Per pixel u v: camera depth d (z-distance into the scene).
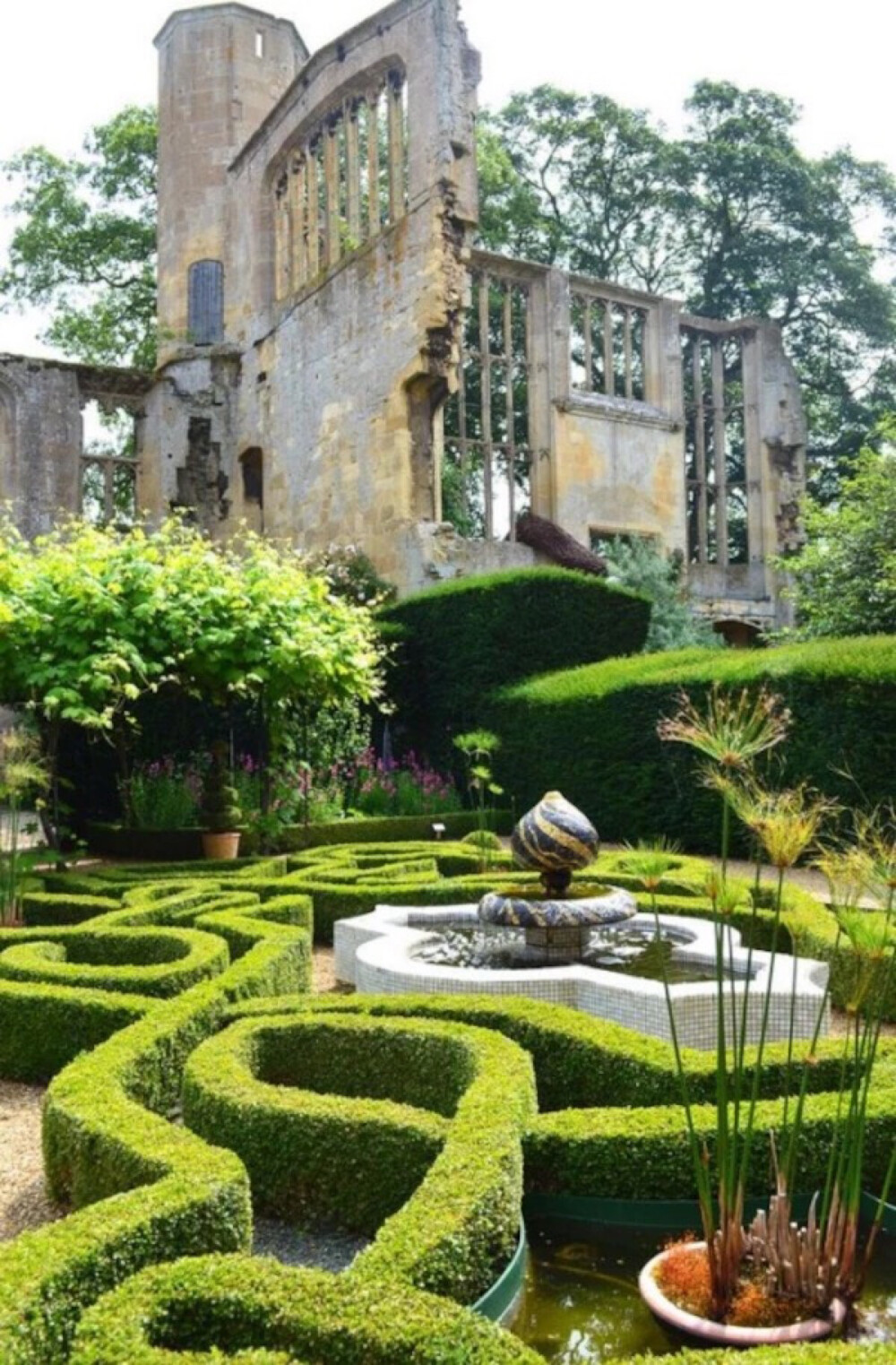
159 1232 2.93
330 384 24.56
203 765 14.88
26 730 12.34
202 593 11.55
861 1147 2.95
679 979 6.07
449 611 17.16
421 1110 3.87
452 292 21.69
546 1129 3.81
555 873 6.57
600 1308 3.26
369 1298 2.49
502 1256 3.18
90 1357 2.27
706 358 37.19
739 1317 2.93
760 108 37.47
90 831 13.26
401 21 22.58
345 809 14.59
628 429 29.19
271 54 30.30
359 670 12.33
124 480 35.41
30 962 6.06
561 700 14.81
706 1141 3.71
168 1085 4.69
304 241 26.67
